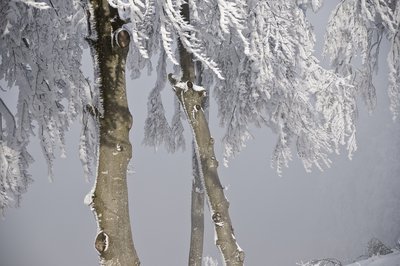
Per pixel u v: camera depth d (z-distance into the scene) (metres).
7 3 5.87
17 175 6.24
